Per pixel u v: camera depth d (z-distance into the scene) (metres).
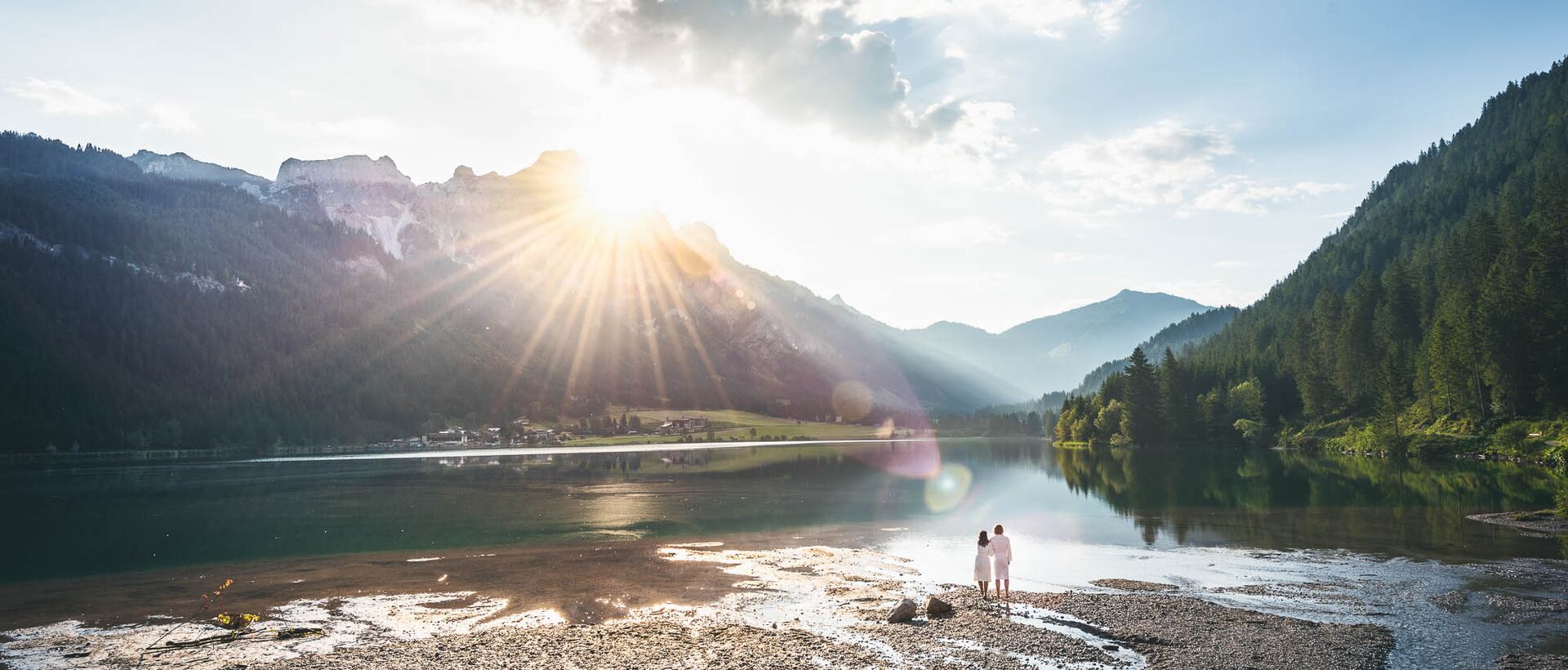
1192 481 82.50
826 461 148.62
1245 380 174.12
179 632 27.42
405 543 47.94
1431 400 116.19
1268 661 22.50
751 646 24.70
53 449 183.00
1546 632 25.02
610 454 192.75
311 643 26.03
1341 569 35.34
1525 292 103.94
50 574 38.62
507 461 158.88
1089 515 56.81
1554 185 136.12
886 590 33.06
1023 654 23.44
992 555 31.55
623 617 29.16
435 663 23.47
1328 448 130.38
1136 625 26.45
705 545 45.75
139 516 63.41
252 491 86.50
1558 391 98.81
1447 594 30.06
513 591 33.69
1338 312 164.50
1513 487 64.94
